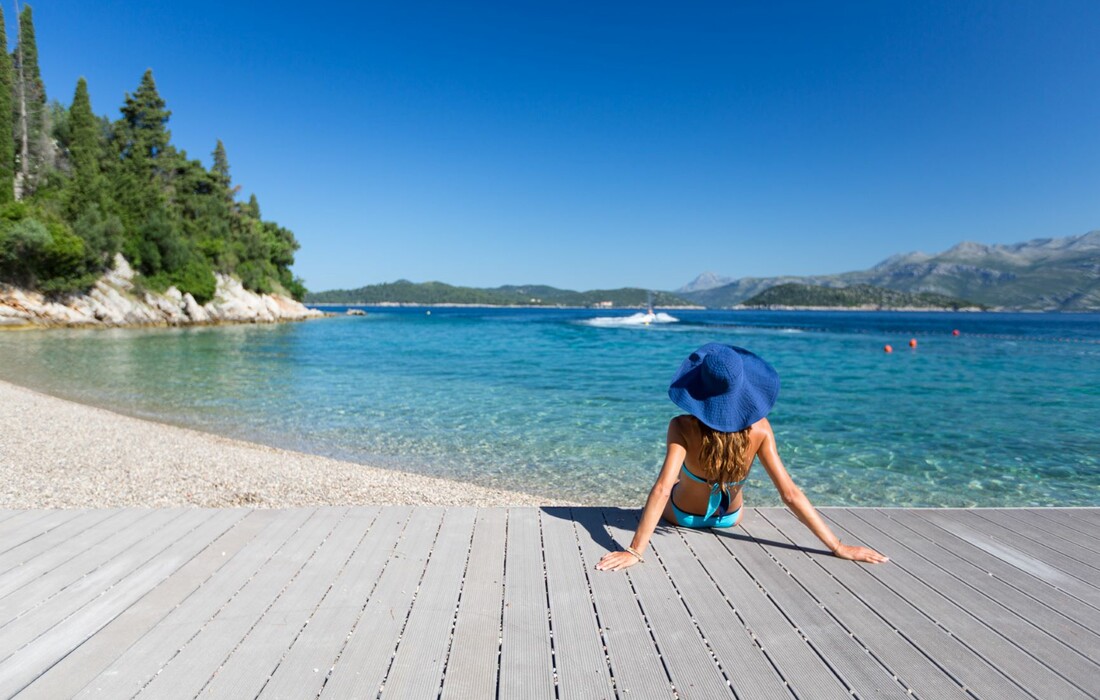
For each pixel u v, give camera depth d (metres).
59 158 75.81
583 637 3.20
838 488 9.42
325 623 3.30
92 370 24.50
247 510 5.04
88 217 59.00
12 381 20.86
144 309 62.78
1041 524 4.95
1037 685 2.80
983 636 3.24
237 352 33.94
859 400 17.91
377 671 2.86
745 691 2.75
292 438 12.61
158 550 4.21
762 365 4.22
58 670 2.80
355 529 4.66
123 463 9.49
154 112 84.00
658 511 4.14
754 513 5.09
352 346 39.66
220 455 10.43
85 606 3.42
